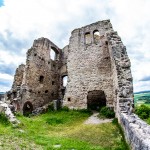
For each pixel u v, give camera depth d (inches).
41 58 899.4
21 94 757.3
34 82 836.6
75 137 359.9
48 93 909.2
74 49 808.3
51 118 552.4
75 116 610.5
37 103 834.8
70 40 831.1
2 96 909.8
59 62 1017.5
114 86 563.8
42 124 475.2
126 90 429.1
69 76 784.3
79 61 780.6
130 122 267.7
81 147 278.7
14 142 272.1
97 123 486.6
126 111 393.7
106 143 315.3
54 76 968.3
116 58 488.7
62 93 973.2
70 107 738.8
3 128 351.6
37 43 893.2
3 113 414.0
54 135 374.6
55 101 735.1
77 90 748.0
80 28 823.7
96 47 765.3
